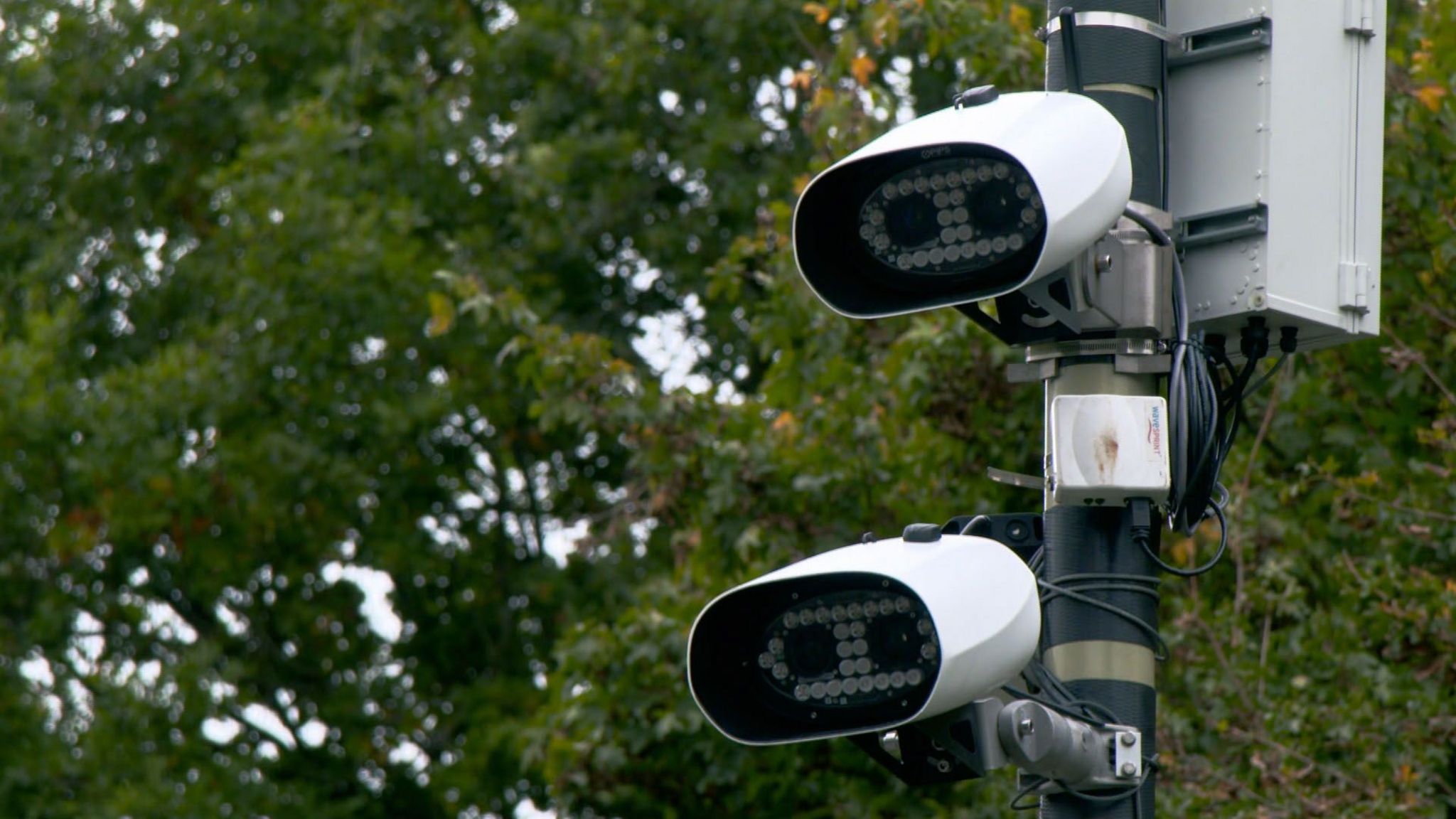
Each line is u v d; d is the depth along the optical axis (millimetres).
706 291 53875
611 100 53781
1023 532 13344
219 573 53219
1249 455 29094
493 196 54812
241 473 49969
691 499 34562
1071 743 11953
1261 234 13422
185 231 57938
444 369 52906
